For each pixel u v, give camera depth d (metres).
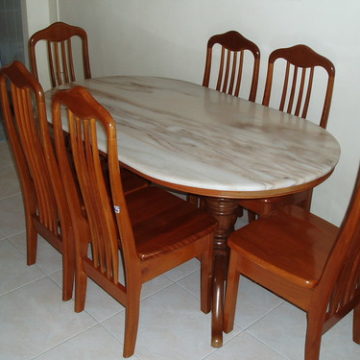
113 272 1.77
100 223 1.70
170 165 1.67
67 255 2.03
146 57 3.35
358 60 2.25
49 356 1.86
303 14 2.38
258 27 2.60
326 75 2.38
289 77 2.54
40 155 1.89
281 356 1.90
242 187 1.55
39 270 2.33
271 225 1.86
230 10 2.71
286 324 2.06
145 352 1.89
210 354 1.90
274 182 1.58
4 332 1.96
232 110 2.24
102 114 1.38
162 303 2.15
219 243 2.13
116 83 2.56
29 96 1.75
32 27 3.90
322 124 2.28
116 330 2.00
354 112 2.33
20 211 2.81
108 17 3.51
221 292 1.99
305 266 1.63
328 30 2.31
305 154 1.82
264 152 1.82
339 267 1.48
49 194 1.99
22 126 1.85
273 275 1.69
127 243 1.61
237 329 2.03
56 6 3.88
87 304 2.13
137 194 2.05
